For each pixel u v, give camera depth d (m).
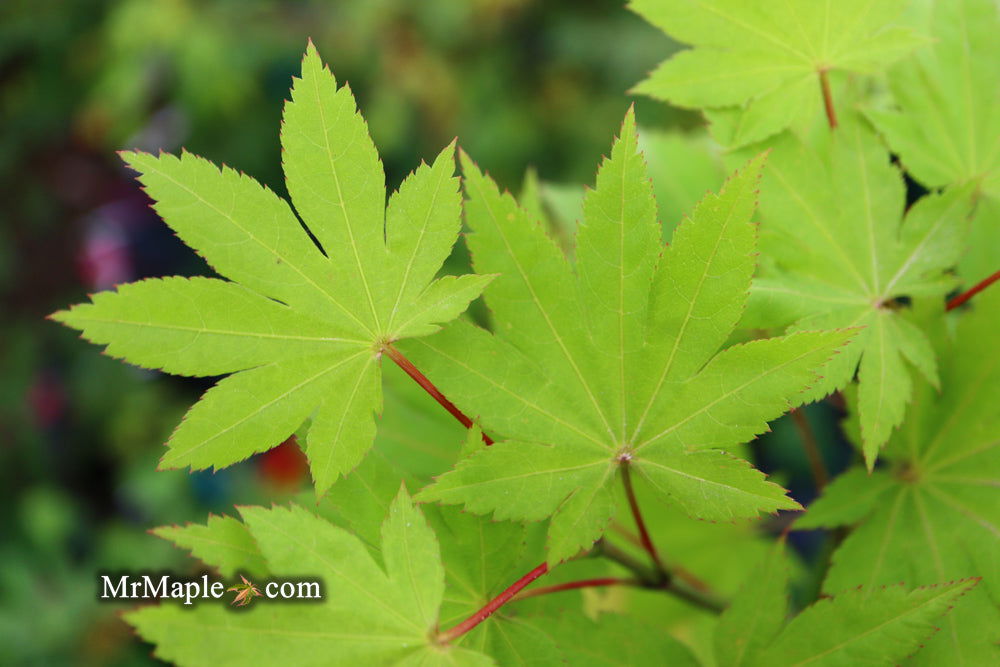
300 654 0.42
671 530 0.55
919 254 0.47
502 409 0.45
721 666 0.46
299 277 0.44
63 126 2.41
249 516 0.43
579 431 0.45
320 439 0.44
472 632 0.45
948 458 0.47
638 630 0.46
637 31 1.94
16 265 2.30
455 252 0.98
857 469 0.48
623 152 0.44
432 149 2.03
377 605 0.43
